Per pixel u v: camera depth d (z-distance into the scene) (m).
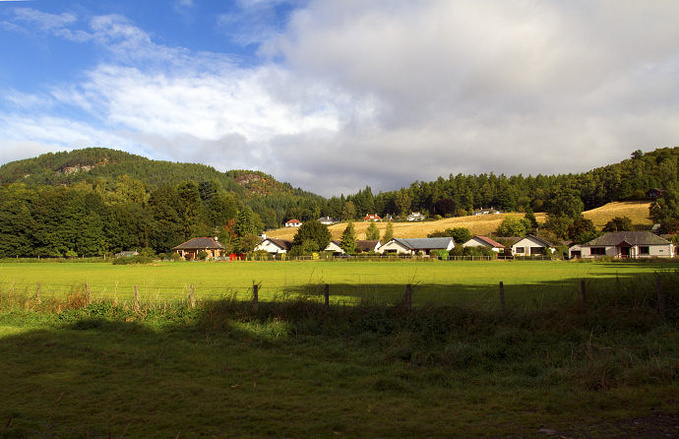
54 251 94.75
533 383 8.95
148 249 94.81
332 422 6.82
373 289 27.08
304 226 105.50
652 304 13.48
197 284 34.09
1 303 18.66
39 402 7.95
